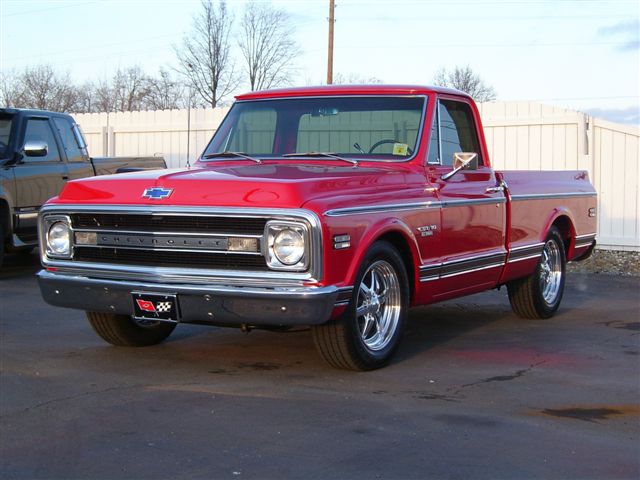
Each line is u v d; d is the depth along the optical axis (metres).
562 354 6.39
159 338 6.52
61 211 5.62
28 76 40.19
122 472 3.79
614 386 5.42
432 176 6.21
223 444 4.16
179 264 5.24
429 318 8.04
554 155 13.61
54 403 4.86
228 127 6.91
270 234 4.96
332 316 5.06
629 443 4.29
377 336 5.76
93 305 5.56
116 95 42.12
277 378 5.47
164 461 3.93
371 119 6.43
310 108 6.62
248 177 5.29
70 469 3.83
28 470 3.82
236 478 3.73
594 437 4.38
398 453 4.07
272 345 6.52
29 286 9.70
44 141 10.79
